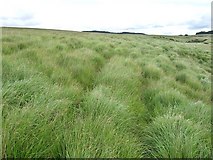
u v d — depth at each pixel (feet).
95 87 22.61
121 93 22.70
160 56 61.93
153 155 13.48
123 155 12.60
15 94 16.16
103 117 15.28
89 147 11.40
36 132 12.17
